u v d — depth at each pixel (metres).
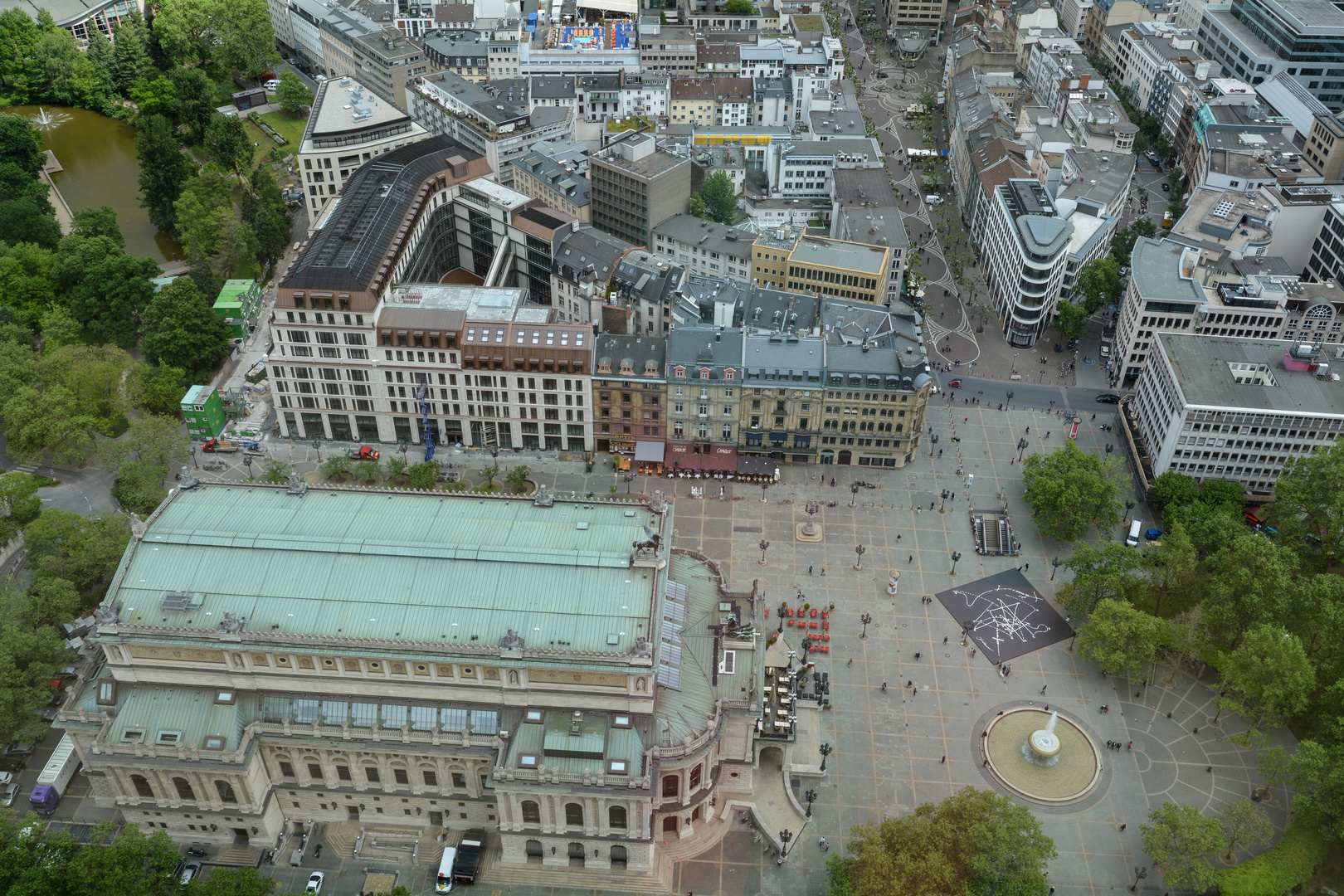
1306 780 181.12
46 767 185.00
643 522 190.12
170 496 191.75
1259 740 191.38
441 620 171.62
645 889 175.00
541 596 174.38
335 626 170.88
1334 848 185.00
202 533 180.62
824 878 177.25
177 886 164.12
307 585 175.12
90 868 158.62
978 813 168.88
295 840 182.50
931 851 163.38
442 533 184.75
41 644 190.75
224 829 179.75
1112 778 195.38
